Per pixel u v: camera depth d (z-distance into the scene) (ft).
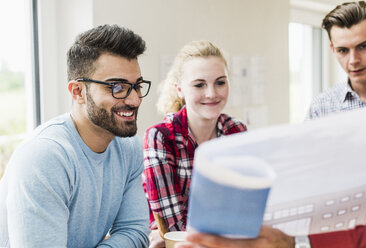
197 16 7.29
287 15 9.86
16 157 3.23
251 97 8.77
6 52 5.56
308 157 2.09
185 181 4.65
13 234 3.09
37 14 5.62
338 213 2.29
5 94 5.58
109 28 3.35
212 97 4.50
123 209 4.09
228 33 8.05
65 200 3.31
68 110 6.01
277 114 9.72
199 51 4.57
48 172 3.15
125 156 4.03
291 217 2.22
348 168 2.18
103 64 3.26
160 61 6.60
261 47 9.05
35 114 5.78
